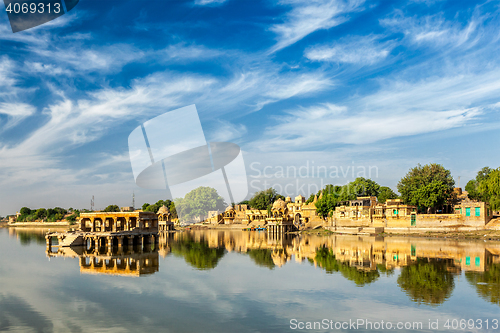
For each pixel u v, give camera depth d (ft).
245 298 87.45
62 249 211.41
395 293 91.15
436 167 348.18
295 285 101.19
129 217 247.70
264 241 273.54
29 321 71.51
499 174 255.91
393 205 308.81
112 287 100.22
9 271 128.98
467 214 266.57
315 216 461.78
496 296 87.35
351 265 136.36
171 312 76.64
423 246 202.80
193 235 373.40
